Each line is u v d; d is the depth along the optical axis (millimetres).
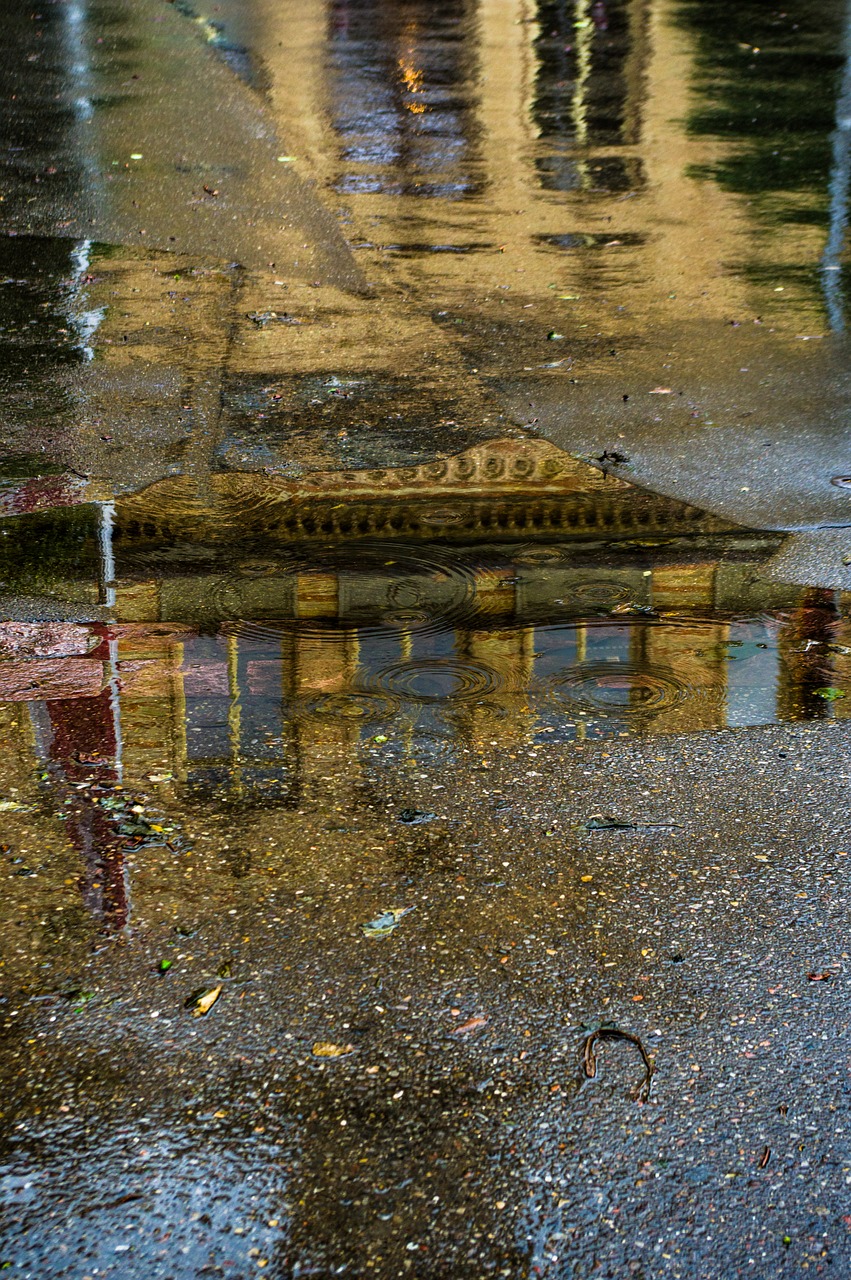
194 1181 2479
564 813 3641
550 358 7414
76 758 3908
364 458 6223
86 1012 2887
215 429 6480
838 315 8078
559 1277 2299
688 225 9594
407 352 7457
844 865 3406
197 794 3729
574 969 3021
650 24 15188
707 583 5156
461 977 2994
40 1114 2621
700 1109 2637
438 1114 2625
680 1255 2338
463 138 11320
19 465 6051
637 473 6086
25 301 7961
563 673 4488
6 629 4723
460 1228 2387
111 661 4516
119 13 14430
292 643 4680
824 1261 2328
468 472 6094
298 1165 2512
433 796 3727
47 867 3385
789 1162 2520
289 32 14297
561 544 5477
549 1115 2621
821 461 6207
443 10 15648
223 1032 2832
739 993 2949
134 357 7273
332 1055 2770
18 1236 2367
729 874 3367
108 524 5559
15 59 12602
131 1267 2314
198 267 8586
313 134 11211
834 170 10766
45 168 10062
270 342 7539
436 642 4707
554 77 13102
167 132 10953
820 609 4969
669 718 4188
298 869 3381
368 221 9484
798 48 14203
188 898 3264
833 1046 2797
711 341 7672
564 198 10086
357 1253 2340
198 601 4969
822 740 4047
